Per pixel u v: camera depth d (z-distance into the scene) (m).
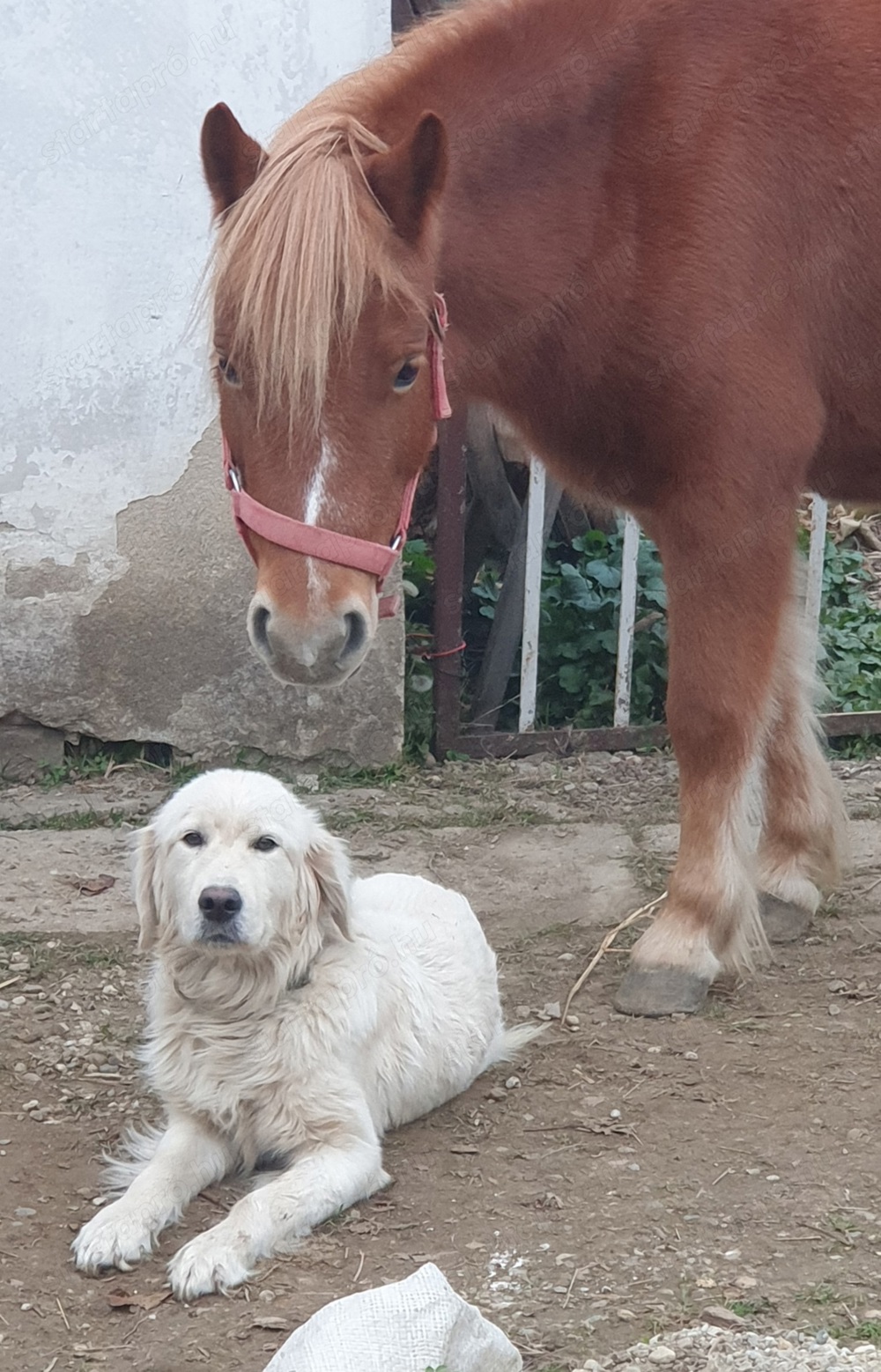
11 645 3.14
